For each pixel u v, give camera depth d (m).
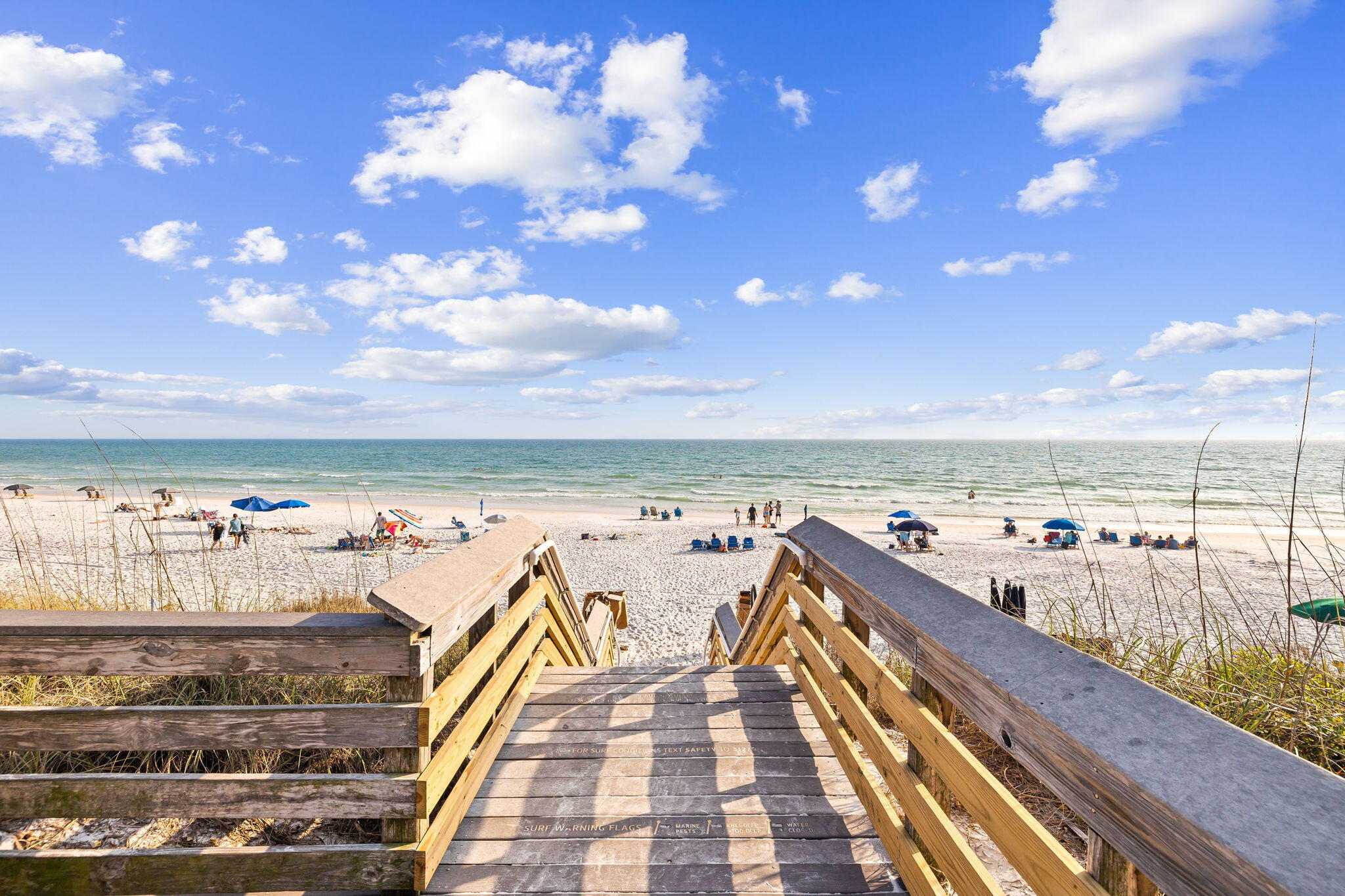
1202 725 1.06
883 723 3.62
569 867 2.26
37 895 1.94
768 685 3.85
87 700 3.31
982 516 38.28
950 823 1.75
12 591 6.01
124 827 2.53
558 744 3.14
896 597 2.21
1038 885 1.31
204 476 63.94
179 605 5.29
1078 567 18.08
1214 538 27.27
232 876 1.97
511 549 3.26
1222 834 0.85
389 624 2.01
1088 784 1.15
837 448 169.62
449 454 126.94
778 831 2.45
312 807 2.00
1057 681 1.35
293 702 3.43
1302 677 2.77
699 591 17.25
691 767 2.92
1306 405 2.99
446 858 2.30
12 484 46.91
